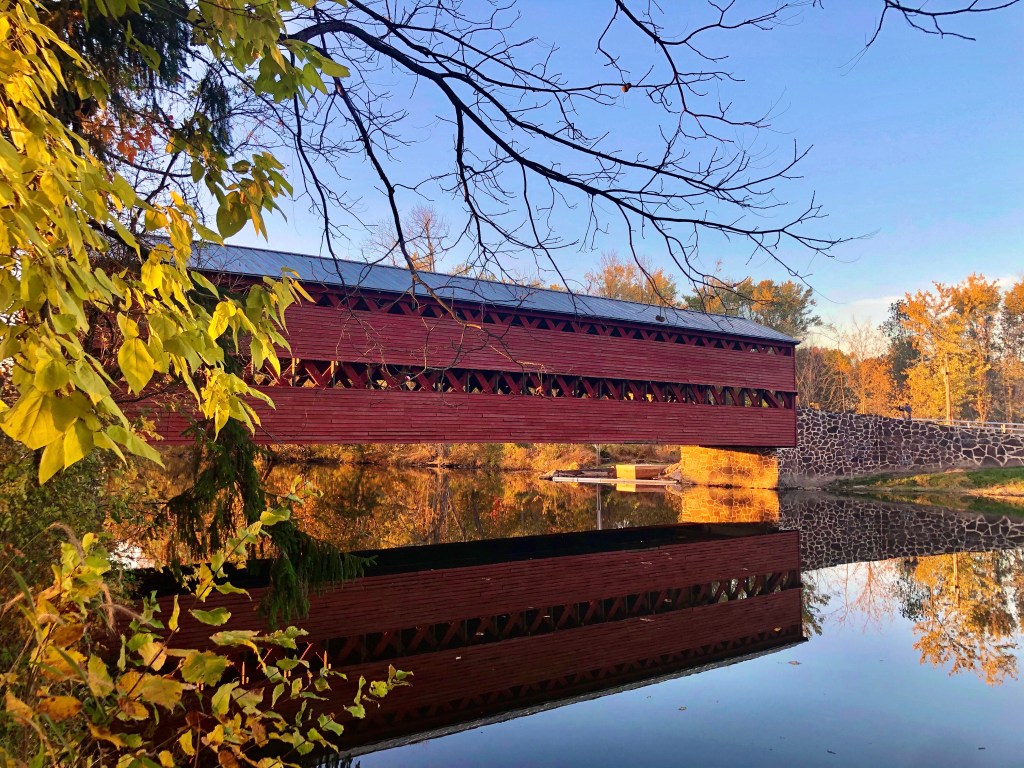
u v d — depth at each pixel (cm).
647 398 1736
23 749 107
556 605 912
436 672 648
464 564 1134
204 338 118
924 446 2291
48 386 81
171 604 729
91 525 420
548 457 3145
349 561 526
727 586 1033
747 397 2038
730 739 494
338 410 1263
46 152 98
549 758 462
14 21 105
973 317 3706
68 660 93
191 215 125
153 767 106
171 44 306
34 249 93
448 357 1384
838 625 818
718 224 259
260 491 483
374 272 1364
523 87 278
